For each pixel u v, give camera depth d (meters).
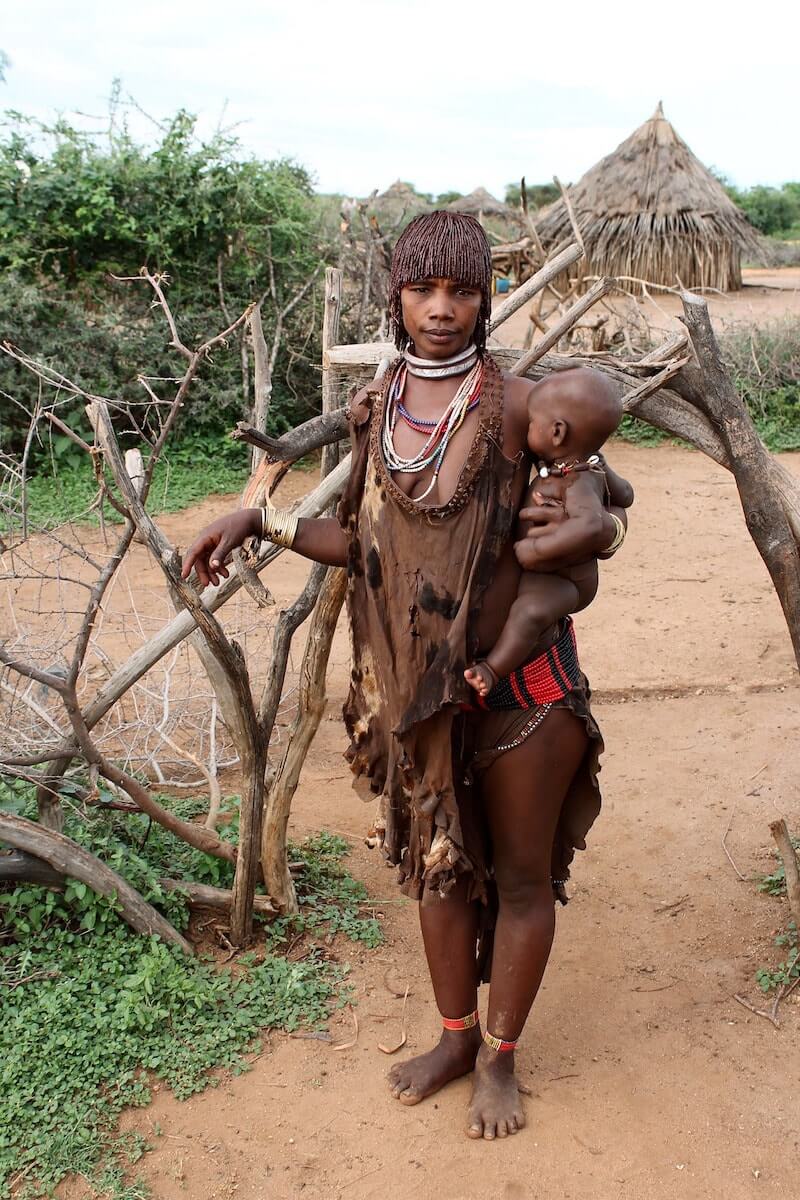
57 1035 2.73
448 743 2.31
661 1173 2.44
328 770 4.53
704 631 5.99
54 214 9.74
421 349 2.24
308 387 10.48
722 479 9.69
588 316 11.02
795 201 45.38
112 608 6.45
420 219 2.20
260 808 3.09
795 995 3.03
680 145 19.23
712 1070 2.76
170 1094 2.68
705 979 3.13
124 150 10.02
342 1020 2.96
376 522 2.29
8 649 3.81
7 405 9.39
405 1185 2.42
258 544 2.66
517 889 2.51
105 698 3.10
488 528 2.22
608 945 3.32
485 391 2.22
